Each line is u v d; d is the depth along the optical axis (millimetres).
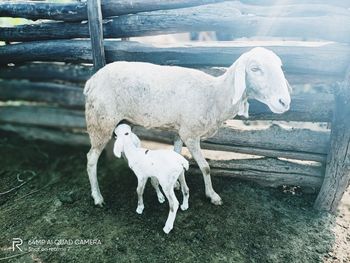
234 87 1184
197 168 1620
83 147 2004
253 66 1135
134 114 1327
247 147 1541
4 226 1408
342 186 1398
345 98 1278
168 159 1221
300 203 1510
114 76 1291
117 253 1271
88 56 1512
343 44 1328
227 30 1377
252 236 1347
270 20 1320
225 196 1510
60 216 1438
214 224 1381
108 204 1487
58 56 1557
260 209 1461
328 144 1436
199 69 1479
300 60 1335
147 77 1273
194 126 1289
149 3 1399
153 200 1496
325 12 1290
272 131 1501
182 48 1428
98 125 1344
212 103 1268
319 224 1413
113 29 1458
